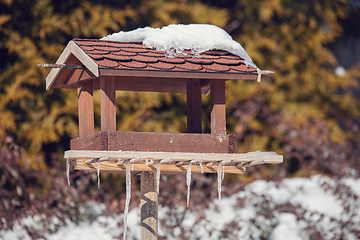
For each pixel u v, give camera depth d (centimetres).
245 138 1723
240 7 1889
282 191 1459
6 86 1534
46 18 1568
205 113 1720
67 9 1612
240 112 1673
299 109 1797
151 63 654
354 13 2142
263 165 1568
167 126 1627
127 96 1586
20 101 1526
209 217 1380
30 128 1518
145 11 1706
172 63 665
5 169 1361
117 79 782
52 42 1581
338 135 1800
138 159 618
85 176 1430
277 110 1762
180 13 1750
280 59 1825
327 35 1936
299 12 1878
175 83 809
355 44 2338
